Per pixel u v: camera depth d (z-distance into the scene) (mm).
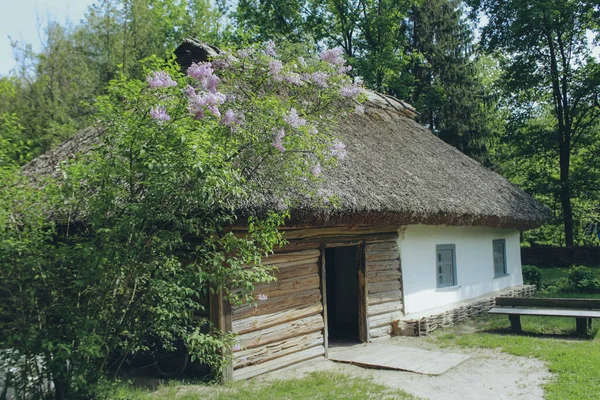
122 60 16812
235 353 6387
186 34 22922
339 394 5848
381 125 12062
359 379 6516
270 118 5379
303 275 7496
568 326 9500
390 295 9250
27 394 4652
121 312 4836
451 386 6203
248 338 6570
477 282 11953
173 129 4547
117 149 4605
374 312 8852
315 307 7609
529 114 23141
